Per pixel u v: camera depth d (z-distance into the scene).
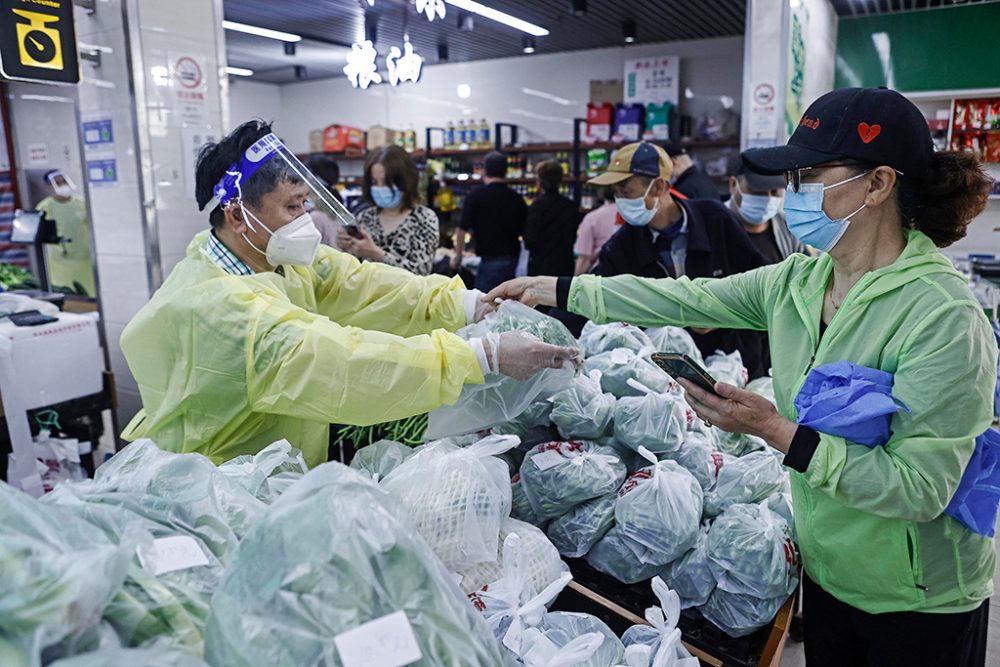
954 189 1.15
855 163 1.16
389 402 1.20
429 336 1.28
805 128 1.21
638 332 1.96
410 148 9.35
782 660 2.40
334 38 7.77
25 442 2.37
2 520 0.67
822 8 5.78
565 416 1.56
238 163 1.41
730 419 1.21
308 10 6.49
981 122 6.16
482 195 5.60
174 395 1.37
